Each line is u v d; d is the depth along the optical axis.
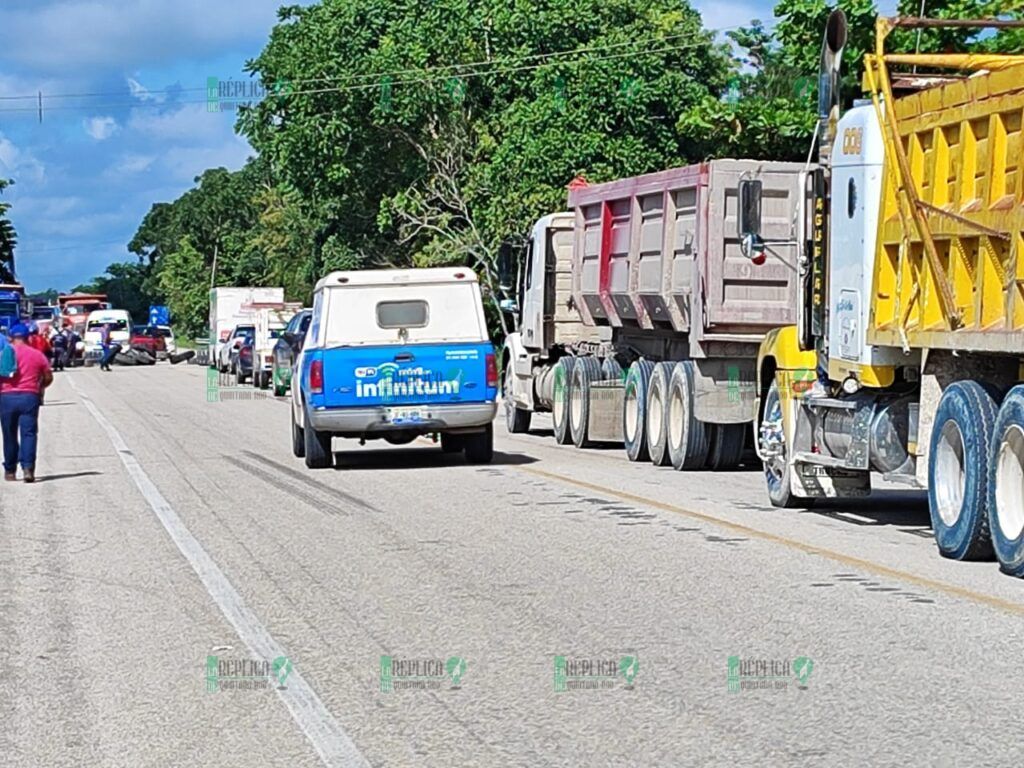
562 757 6.90
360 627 9.95
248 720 7.71
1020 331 10.66
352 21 46.50
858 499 16.59
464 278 20.84
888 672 8.31
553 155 43.56
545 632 9.65
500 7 46.12
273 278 84.56
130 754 7.13
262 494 17.84
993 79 11.10
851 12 26.58
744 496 17.17
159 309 110.75
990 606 10.05
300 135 47.03
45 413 36.19
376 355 20.34
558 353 27.27
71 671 8.89
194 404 39.53
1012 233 10.78
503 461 22.17
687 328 20.31
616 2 46.50
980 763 6.59
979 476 11.52
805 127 28.92
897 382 13.59
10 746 7.30
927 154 12.30
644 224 21.73
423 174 46.72
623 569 11.95
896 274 12.98
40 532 14.98
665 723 7.44
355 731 7.45
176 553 13.34
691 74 46.72
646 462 22.02
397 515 15.63
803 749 6.90
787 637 9.28
